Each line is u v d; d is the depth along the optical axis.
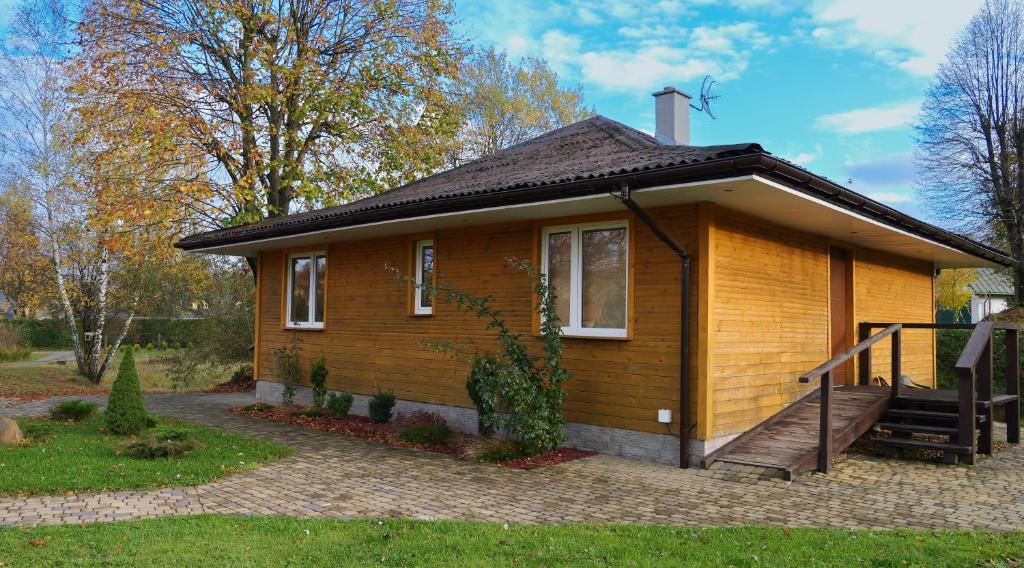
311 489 6.85
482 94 32.53
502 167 12.07
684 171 6.48
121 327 24.14
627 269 8.59
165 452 8.09
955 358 16.41
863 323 11.09
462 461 8.29
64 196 21.67
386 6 18.88
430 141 20.89
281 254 14.09
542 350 9.29
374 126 19.92
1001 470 7.72
